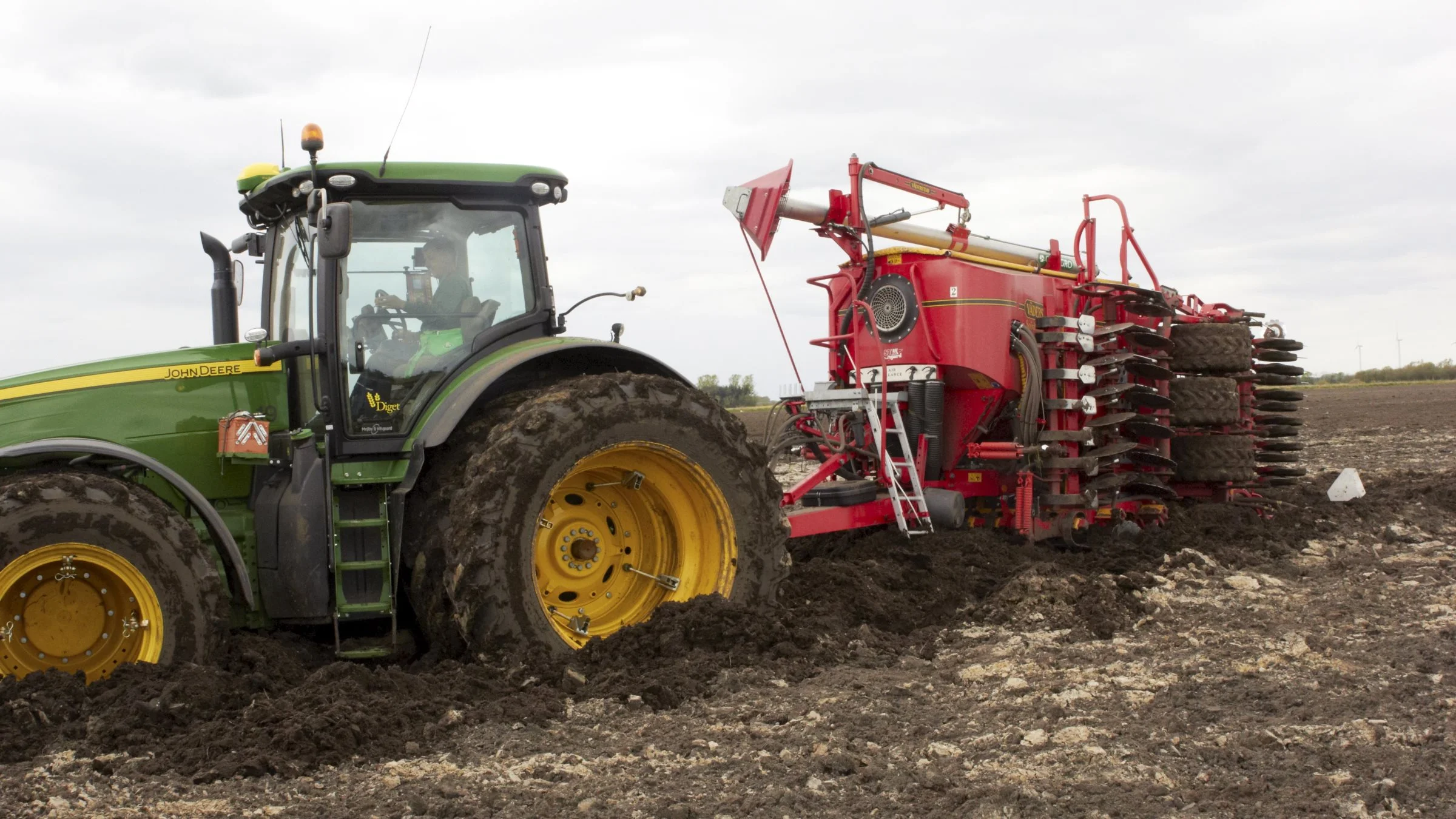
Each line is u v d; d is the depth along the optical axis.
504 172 5.29
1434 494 9.77
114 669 4.16
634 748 3.71
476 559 4.47
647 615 5.15
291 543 4.64
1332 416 24.78
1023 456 7.01
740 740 3.79
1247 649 4.85
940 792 3.28
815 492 6.60
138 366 4.76
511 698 4.23
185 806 3.23
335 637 4.68
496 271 5.33
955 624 5.70
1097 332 7.40
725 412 5.22
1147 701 4.13
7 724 3.79
